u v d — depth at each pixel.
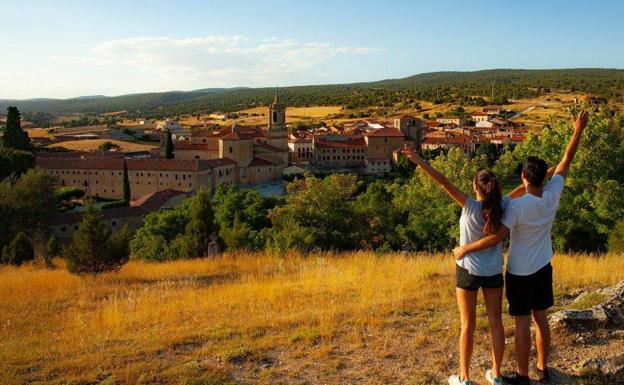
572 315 9.12
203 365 8.84
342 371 8.31
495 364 7.10
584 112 7.31
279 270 19.78
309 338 9.74
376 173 140.88
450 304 11.84
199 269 21.94
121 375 8.52
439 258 20.34
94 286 18.72
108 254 21.92
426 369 8.11
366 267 18.06
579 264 16.45
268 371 8.39
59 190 101.38
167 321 12.12
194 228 33.34
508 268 7.00
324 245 42.38
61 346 10.55
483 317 10.32
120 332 11.38
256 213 60.06
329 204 44.28
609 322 9.11
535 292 6.89
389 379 7.88
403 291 13.27
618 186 27.69
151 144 184.62
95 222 22.22
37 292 17.81
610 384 7.17
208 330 10.89
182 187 108.00
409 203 41.56
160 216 57.84
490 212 6.63
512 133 157.88
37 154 128.75
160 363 9.06
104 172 111.19
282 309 12.45
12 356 9.95
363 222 47.53
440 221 38.56
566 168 7.27
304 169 132.12
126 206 89.31
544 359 7.25
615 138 29.05
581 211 29.31
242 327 10.89
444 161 38.72
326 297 13.31
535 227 6.71
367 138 149.62
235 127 124.94
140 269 23.22
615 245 25.20
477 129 175.50
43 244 61.69
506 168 36.00
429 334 9.66
